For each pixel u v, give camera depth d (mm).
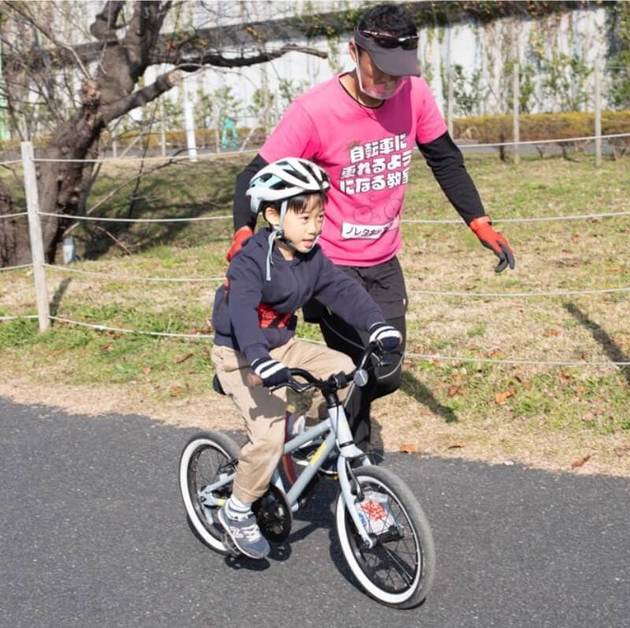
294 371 3729
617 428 5645
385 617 3900
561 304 7801
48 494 5223
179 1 11953
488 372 6508
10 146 15492
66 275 10070
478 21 22938
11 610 4074
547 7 22141
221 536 4496
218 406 6457
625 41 21234
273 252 3885
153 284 9414
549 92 22422
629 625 3768
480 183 14273
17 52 11531
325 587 4148
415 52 4004
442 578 4152
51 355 7652
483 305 7953
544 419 5848
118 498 5137
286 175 3746
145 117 17266
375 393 4598
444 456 5465
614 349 6723
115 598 4141
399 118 4336
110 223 14781
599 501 4816
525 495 4922
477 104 23250
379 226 4484
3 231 11375
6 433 6184
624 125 17609
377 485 3902
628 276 8516
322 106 4230
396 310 4586
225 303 4059
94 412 6488
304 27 22703
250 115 23984
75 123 11617
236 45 12812
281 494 4074
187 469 4609
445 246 10406
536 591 4027
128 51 11836
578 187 13102
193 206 15773
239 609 4020
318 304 4523
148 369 7172
